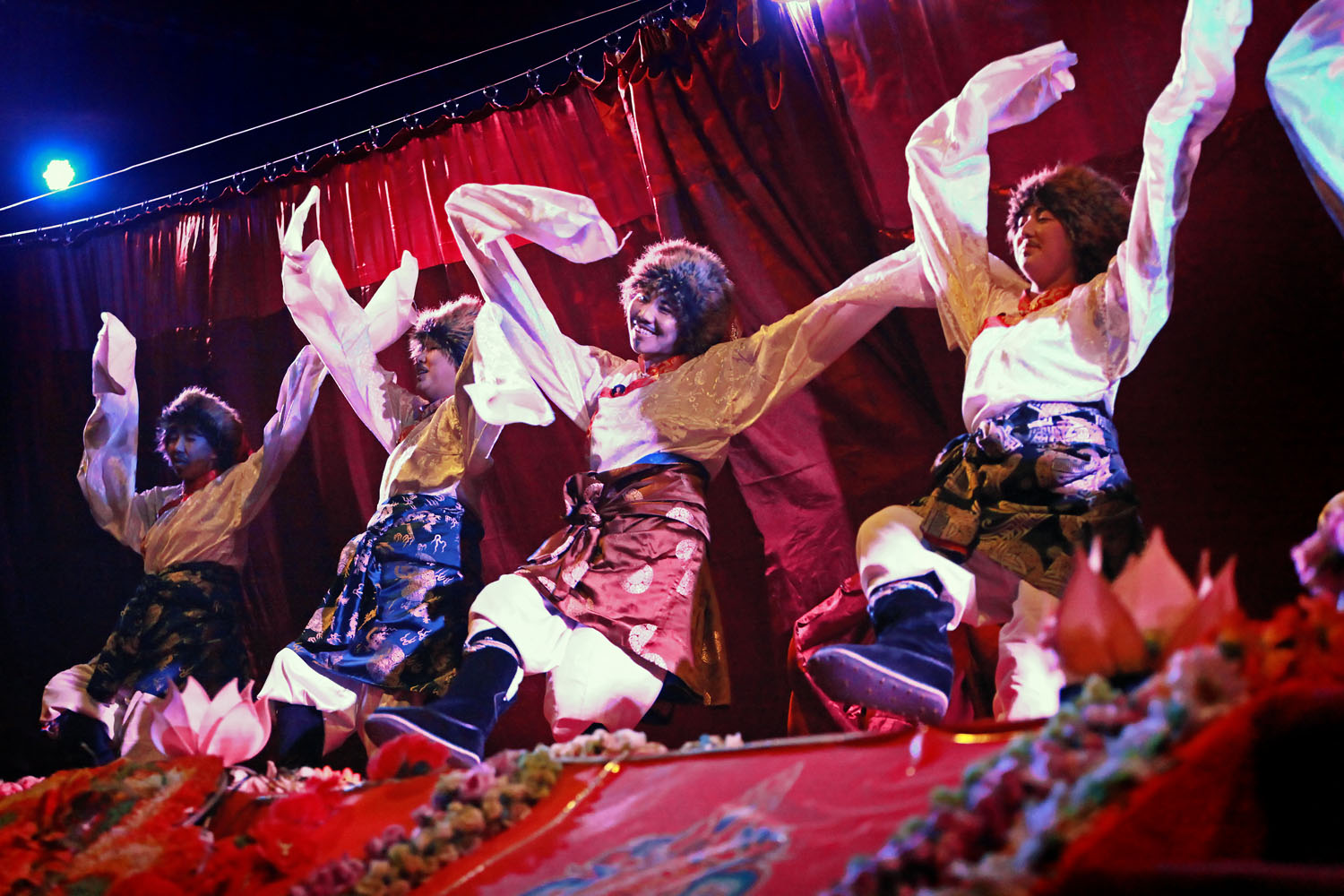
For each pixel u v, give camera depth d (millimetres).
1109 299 2902
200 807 1933
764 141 3717
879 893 1034
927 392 3371
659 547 3281
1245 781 1037
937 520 2838
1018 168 3311
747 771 1610
